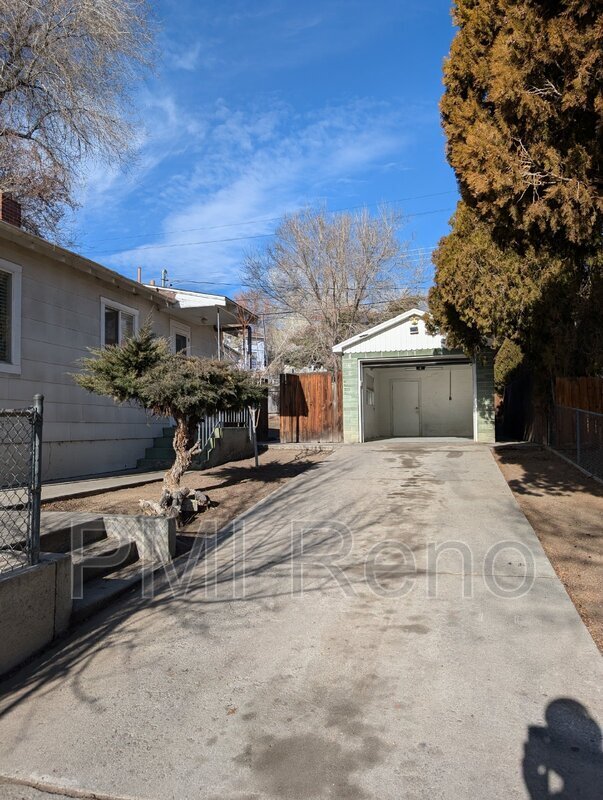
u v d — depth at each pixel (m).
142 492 8.71
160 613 4.54
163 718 3.12
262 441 17.11
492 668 3.47
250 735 2.93
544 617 4.14
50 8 12.64
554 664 3.50
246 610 4.50
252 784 2.58
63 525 5.50
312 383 16.67
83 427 10.65
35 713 3.24
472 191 6.10
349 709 3.11
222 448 12.22
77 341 10.57
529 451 12.38
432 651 3.70
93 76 13.55
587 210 5.37
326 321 27.61
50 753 2.87
